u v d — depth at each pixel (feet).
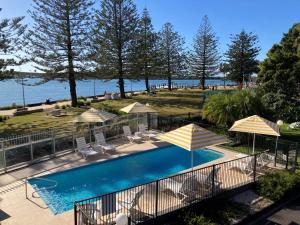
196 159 47.32
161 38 143.74
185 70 156.04
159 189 30.17
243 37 162.40
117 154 46.21
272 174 36.52
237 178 35.63
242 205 31.01
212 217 28.30
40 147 42.19
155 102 100.42
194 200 30.01
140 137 53.42
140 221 26.08
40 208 28.63
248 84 142.20
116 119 57.98
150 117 61.82
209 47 154.20
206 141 33.35
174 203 29.22
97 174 40.91
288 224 28.30
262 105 56.03
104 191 35.86
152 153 49.29
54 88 288.71
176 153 50.06
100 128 51.78
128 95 122.11
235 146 51.44
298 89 79.20
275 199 32.35
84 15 91.61
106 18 105.09
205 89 155.43
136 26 108.58
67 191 35.32
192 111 82.94
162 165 44.65
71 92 96.02
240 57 165.37
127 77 113.39
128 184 38.04
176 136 34.63
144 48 114.42
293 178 35.27
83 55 94.32
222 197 31.96
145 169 43.06
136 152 47.32
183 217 27.48
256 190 34.19
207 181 31.22
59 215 27.25
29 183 35.12
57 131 58.13
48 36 90.22
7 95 200.75
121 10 105.29
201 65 156.56
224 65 170.91
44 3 87.20
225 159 44.34
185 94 124.06
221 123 54.85
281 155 41.11
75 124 66.85
